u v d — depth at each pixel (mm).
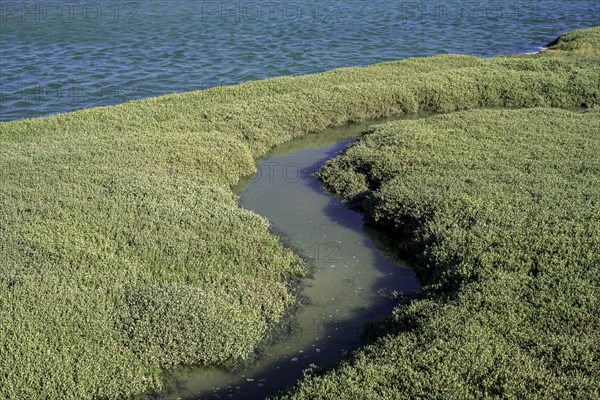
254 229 18188
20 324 13250
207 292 15133
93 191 19453
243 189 22250
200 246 16969
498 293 13891
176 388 12805
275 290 15781
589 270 14609
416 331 13031
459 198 18422
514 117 26734
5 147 22984
